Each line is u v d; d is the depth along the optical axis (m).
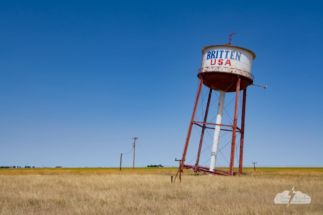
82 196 17.22
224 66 36.88
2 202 15.14
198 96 38.31
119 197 16.73
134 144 65.62
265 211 12.30
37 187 21.81
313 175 39.47
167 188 21.50
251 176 36.06
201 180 27.88
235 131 36.62
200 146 41.88
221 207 13.46
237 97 36.62
